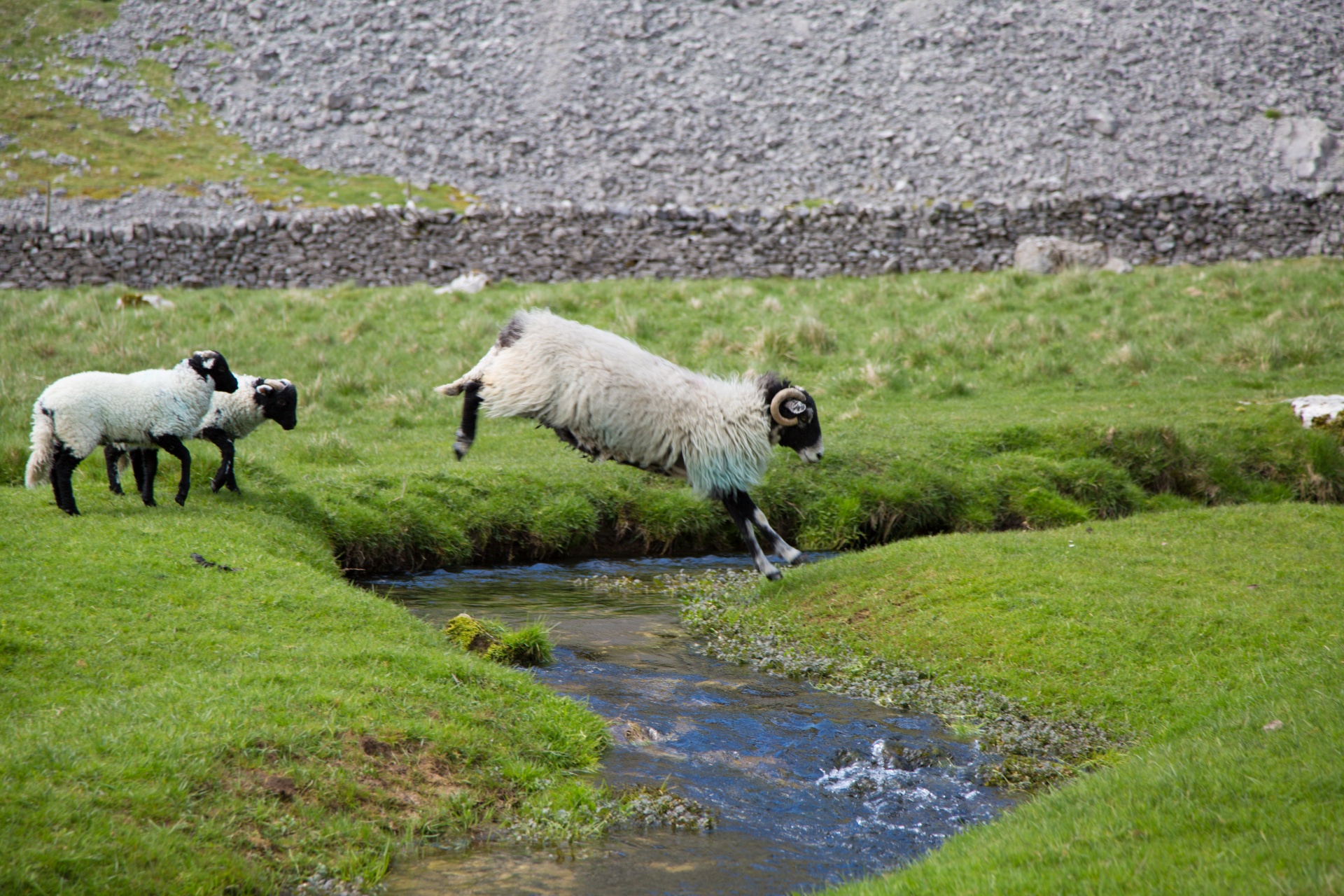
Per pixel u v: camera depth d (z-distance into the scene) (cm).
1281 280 2489
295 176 3669
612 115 4138
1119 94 4097
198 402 1059
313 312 2356
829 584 1087
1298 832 477
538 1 4759
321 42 4438
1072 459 1573
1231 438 1661
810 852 575
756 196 3653
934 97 4166
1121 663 824
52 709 608
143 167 3581
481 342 2202
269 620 812
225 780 557
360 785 587
